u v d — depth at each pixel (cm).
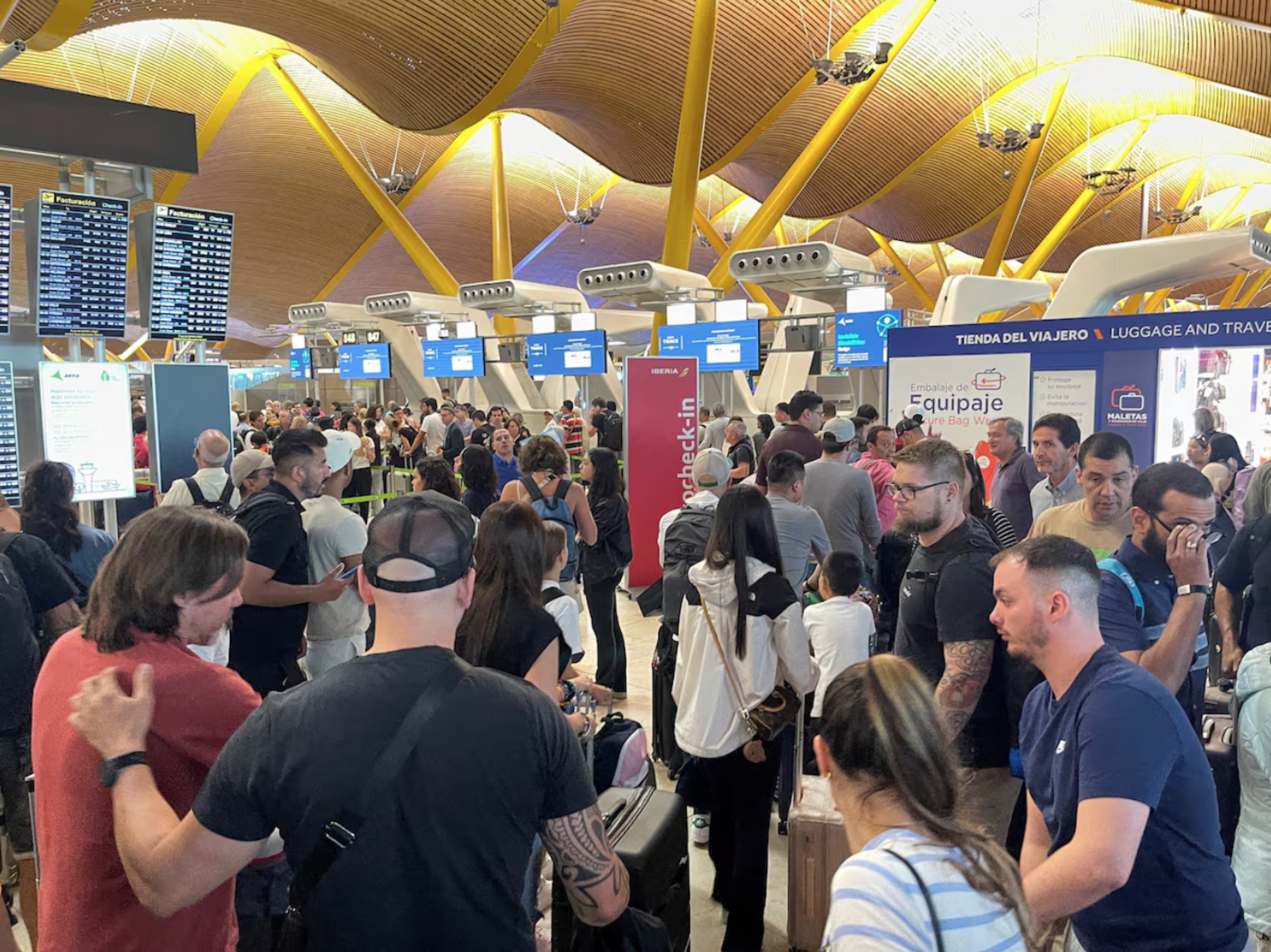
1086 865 146
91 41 2183
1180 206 4088
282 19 1616
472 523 144
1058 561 169
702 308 1501
